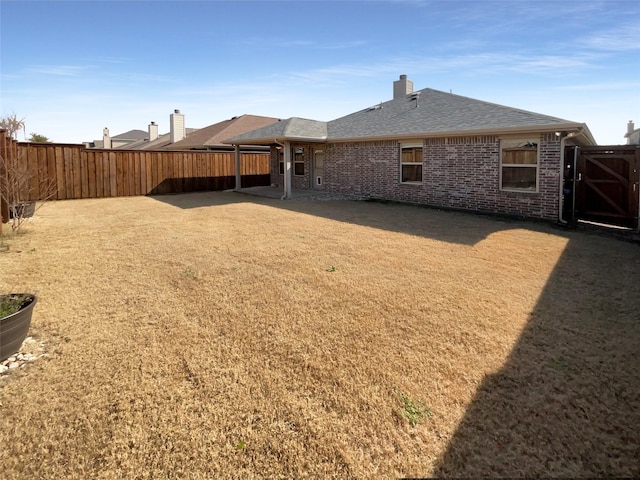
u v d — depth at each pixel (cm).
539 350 357
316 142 1585
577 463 229
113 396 292
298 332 393
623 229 925
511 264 628
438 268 604
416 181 1356
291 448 242
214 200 1490
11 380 310
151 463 230
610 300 477
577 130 952
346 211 1185
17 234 839
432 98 1586
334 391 299
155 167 1708
